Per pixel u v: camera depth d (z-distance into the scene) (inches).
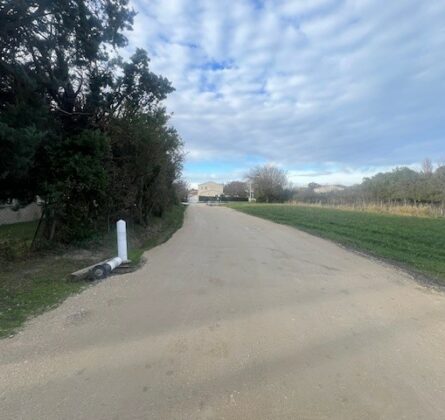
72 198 394.9
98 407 109.0
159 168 653.3
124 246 323.0
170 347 151.3
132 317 187.3
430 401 115.0
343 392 119.1
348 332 171.5
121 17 407.2
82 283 259.1
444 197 1337.4
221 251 413.1
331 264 346.9
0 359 139.3
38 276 278.8
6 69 320.2
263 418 104.6
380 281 280.1
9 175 327.3
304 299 224.5
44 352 145.7
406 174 1683.1
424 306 216.5
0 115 305.7
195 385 122.0
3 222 813.9
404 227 704.4
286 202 2709.2
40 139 310.2
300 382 125.0
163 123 593.9
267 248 444.5
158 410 107.7
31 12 328.8
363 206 1396.4
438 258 394.6
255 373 130.6
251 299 222.1
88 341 156.6
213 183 5487.2
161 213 919.7
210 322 181.3
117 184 489.4
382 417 106.2
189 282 262.4
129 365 135.3
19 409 107.4
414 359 144.5
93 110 454.9
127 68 497.0
